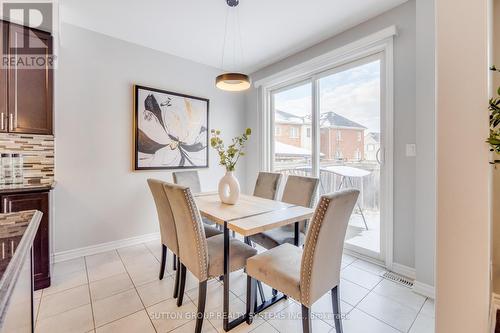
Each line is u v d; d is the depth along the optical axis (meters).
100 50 2.75
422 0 1.97
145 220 3.12
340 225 1.43
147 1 2.19
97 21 2.51
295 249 1.75
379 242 2.52
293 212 1.90
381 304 1.86
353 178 2.74
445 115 1.09
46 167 2.46
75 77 2.60
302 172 3.35
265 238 2.14
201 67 3.63
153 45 3.07
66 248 2.58
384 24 2.38
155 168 3.16
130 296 1.93
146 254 2.74
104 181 2.80
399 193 2.30
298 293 1.33
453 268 1.08
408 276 2.24
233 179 2.16
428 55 1.94
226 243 1.64
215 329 1.59
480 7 1.02
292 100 3.50
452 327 1.08
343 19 2.49
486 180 1.01
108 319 1.67
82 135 2.65
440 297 1.11
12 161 2.21
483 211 1.02
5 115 2.06
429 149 1.94
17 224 1.01
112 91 2.84
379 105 2.51
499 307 1.44
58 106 2.50
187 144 3.46
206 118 3.67
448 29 1.08
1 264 0.69
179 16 2.43
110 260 2.58
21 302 0.87
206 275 1.57
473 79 1.03
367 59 2.59
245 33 2.77
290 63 3.37
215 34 2.79
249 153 4.12
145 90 3.06
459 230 1.07
